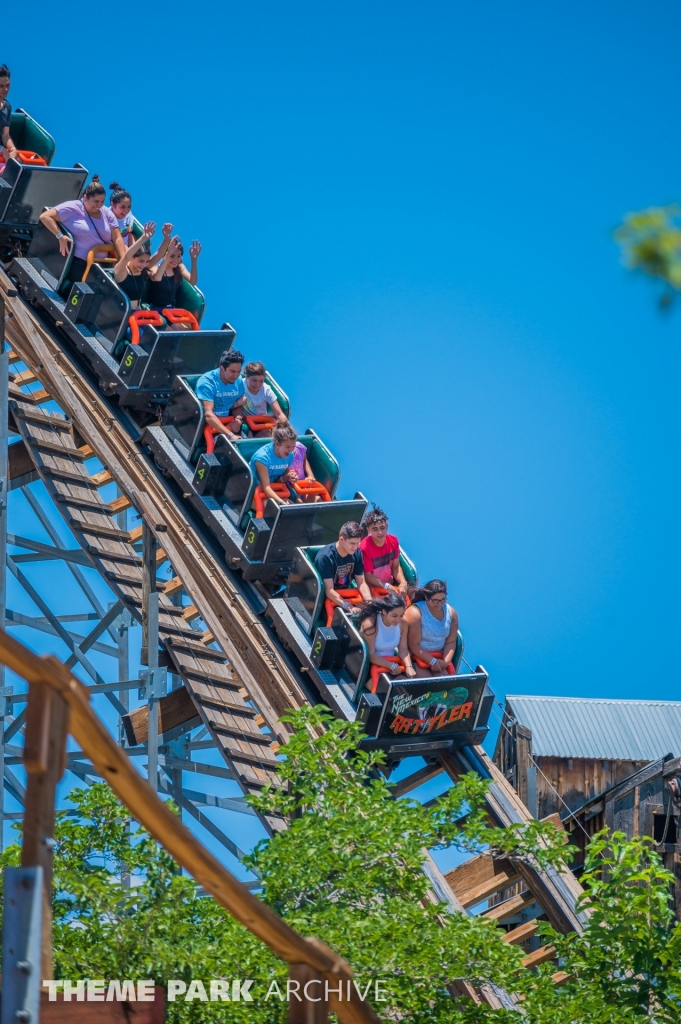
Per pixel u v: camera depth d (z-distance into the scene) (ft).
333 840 79.10
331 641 108.88
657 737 136.15
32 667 31.83
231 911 38.52
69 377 136.46
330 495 126.31
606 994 79.36
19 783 137.18
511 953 76.74
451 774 110.32
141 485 127.44
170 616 131.34
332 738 86.48
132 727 128.77
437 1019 74.59
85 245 139.64
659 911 79.97
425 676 109.50
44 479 134.72
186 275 143.74
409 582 116.06
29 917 33.32
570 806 131.23
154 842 72.95
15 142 169.07
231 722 119.96
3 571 137.08
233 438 123.24
